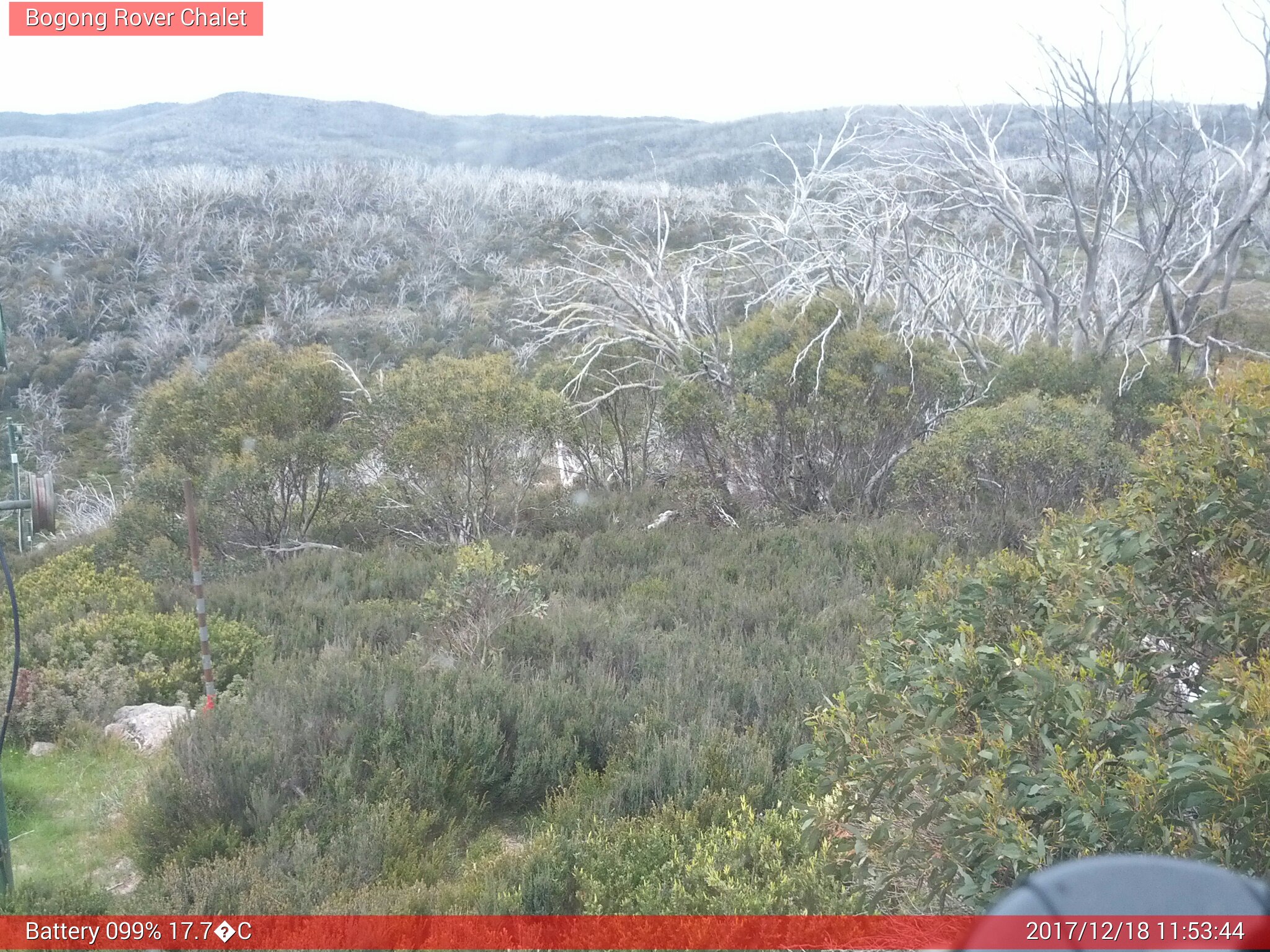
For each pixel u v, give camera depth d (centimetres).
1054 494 1070
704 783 508
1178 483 315
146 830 505
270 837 474
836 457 1266
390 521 1416
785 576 957
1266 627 282
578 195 5794
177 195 5738
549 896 405
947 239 1758
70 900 423
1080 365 1338
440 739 557
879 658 385
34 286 4612
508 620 791
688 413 1308
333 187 6234
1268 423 301
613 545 1173
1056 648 334
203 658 670
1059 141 1461
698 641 747
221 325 4466
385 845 470
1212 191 1490
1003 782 292
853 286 1533
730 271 1800
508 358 1401
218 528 1303
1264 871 244
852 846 352
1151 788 262
